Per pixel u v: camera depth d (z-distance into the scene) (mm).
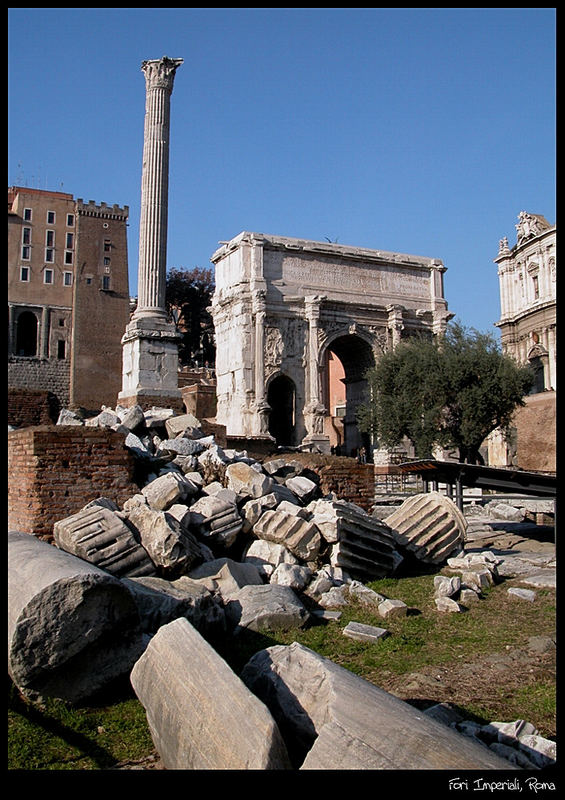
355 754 4836
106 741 6426
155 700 6094
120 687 7414
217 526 11922
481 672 8297
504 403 41906
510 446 42750
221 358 56188
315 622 10180
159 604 8602
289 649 6660
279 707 6094
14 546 8211
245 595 9844
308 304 54406
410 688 7785
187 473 14969
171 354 25688
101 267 103938
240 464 13836
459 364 42500
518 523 22734
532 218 76625
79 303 101438
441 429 43000
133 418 18062
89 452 13047
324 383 54875
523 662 8594
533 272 75812
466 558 14047
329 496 16094
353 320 56812
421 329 59969
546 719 6883
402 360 46219
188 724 5520
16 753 6004
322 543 12547
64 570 7145
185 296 103312
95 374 100750
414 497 15953
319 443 52312
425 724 5105
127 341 26141
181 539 10281
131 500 12258
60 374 100312
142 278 27297
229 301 54469
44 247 102188
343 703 5430
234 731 5125
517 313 78188
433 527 14867
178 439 16406
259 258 53812
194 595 9055
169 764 5742
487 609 11180
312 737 5660
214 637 9086
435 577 12359
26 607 6773
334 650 9031
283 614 9578
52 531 12445
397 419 44281
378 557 13141
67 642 6938
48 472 12641
